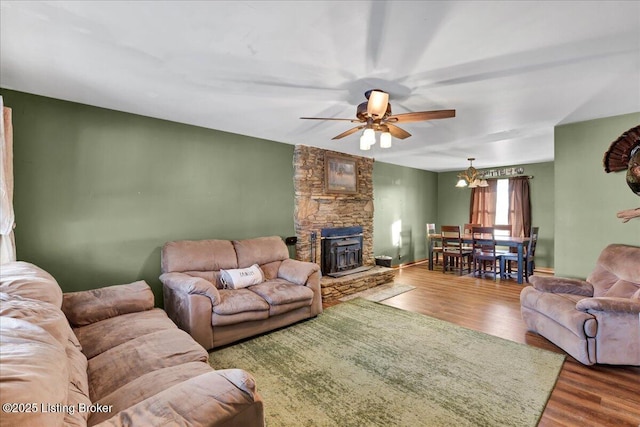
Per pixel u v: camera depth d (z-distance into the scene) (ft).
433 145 15.20
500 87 7.91
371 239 18.84
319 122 11.27
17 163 8.37
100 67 7.02
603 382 7.30
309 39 5.80
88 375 5.22
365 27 5.40
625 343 7.72
